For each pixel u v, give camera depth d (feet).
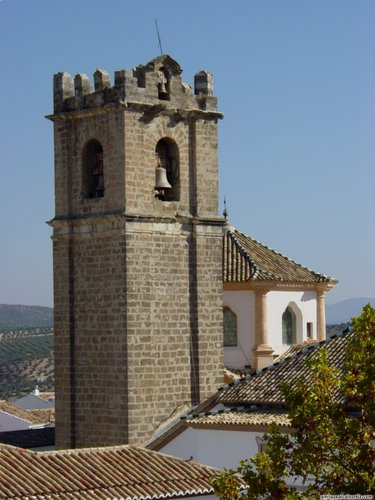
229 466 192.03
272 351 250.57
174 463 171.83
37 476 160.25
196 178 233.35
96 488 159.94
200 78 236.22
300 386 137.08
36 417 326.85
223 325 249.96
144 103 225.97
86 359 229.04
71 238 231.71
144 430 223.30
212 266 233.96
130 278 223.30
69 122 233.55
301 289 258.16
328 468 141.08
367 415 132.98
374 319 136.15
